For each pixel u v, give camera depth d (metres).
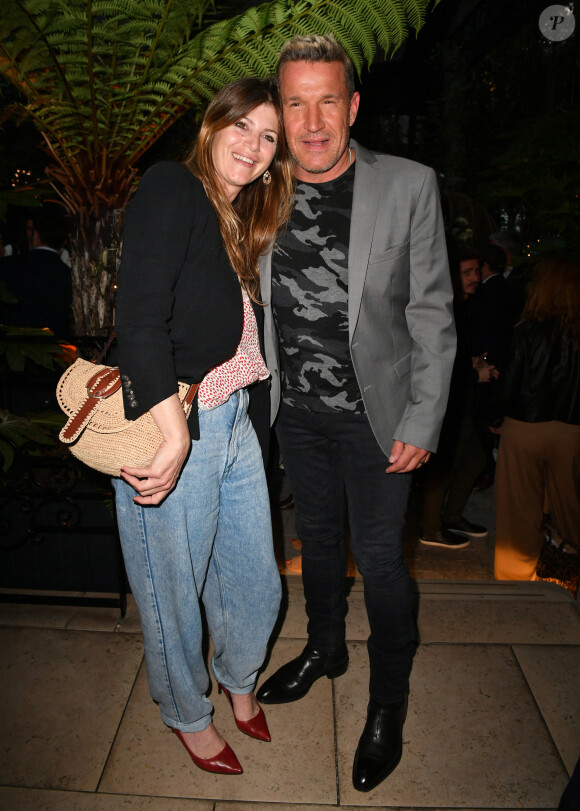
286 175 1.64
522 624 2.34
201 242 1.44
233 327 1.51
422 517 3.90
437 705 1.98
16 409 3.06
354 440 1.78
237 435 1.63
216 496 1.59
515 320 3.75
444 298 1.69
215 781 1.74
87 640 2.24
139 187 1.41
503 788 1.71
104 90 2.18
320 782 1.74
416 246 1.66
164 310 1.35
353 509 1.81
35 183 2.55
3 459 2.37
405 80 8.82
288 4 2.05
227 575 1.74
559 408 2.96
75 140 2.36
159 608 1.59
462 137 7.54
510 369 3.01
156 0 1.93
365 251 1.61
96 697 2.00
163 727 1.91
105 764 1.78
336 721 1.94
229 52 2.09
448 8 7.07
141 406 1.36
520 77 7.60
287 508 3.89
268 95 1.49
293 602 2.49
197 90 2.23
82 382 1.49
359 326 1.66
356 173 1.64
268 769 1.78
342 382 1.74
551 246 4.12
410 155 9.66
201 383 1.50
